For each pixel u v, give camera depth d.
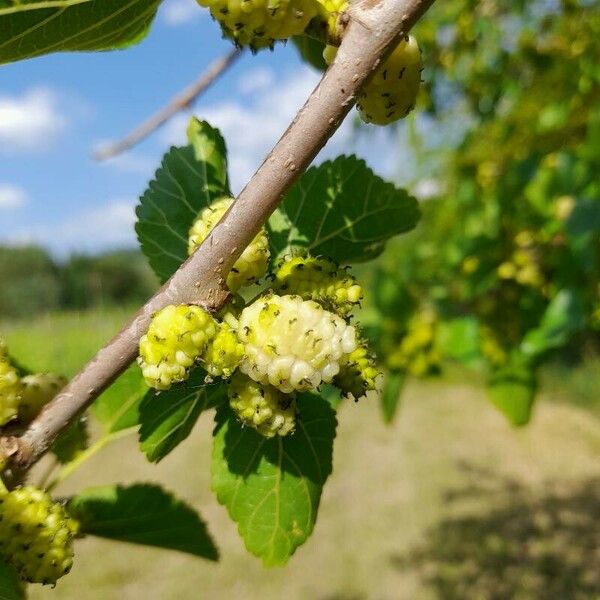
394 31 0.09
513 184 0.38
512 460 1.01
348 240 0.15
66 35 0.10
